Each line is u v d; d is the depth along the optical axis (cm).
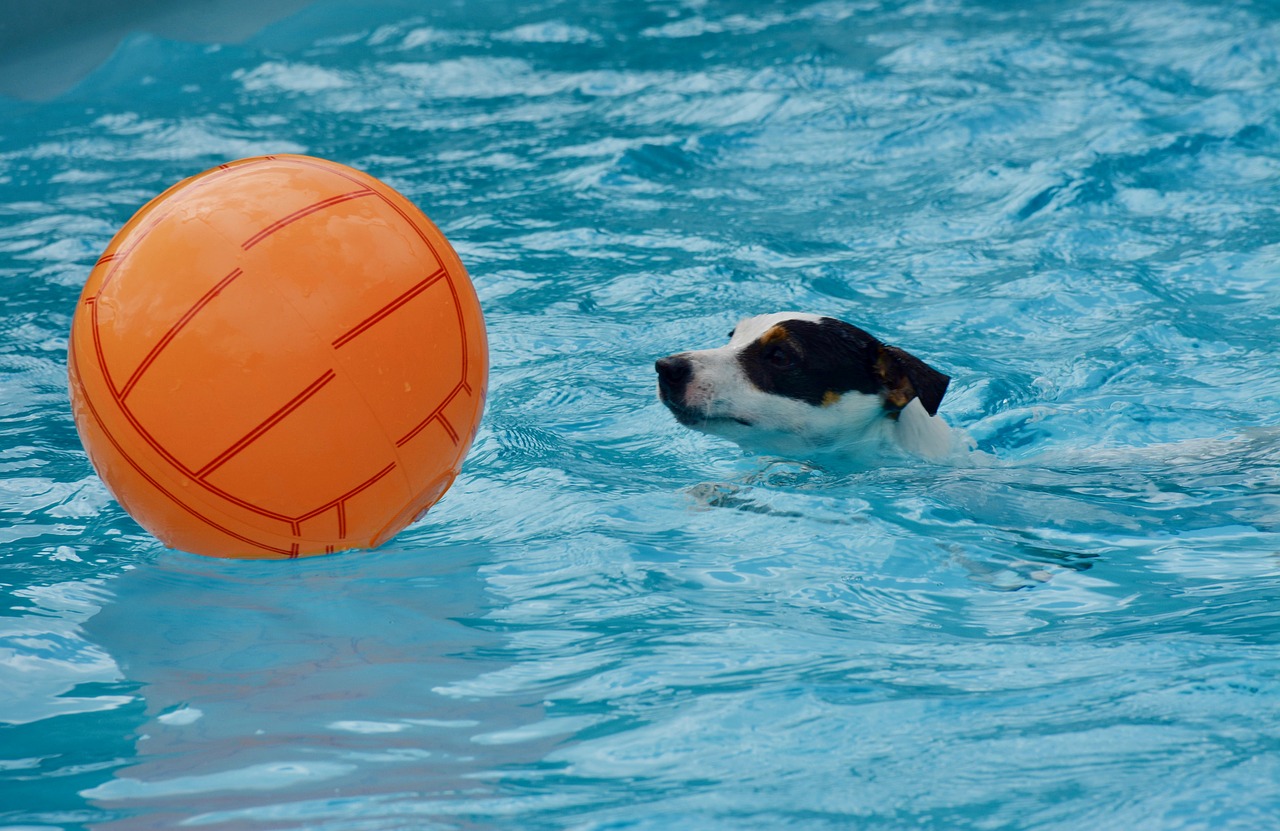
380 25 1891
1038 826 251
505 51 1686
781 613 392
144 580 430
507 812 266
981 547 451
